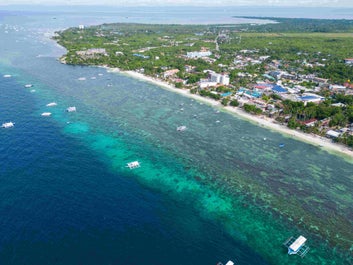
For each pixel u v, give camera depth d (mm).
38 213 85812
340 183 115688
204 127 162875
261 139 151125
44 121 155125
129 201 95500
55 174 106750
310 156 135875
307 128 158625
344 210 99812
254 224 90375
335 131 157000
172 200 98500
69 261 71188
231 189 108125
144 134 149500
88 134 143750
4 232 77750
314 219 94562
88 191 98500
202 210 94688
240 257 77000
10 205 88188
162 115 177000
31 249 73438
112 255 73875
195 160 127500
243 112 184875
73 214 86750
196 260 74688
